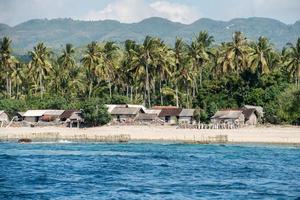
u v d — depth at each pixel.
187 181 85.38
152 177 90.00
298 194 73.62
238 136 168.00
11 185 81.00
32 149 148.25
